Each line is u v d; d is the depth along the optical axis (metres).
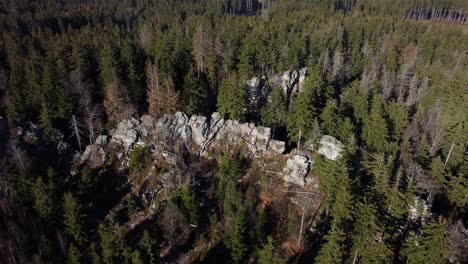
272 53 95.81
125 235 60.66
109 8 170.00
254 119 82.19
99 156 73.44
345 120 70.00
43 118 73.62
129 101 78.94
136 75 81.75
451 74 102.06
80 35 106.06
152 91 76.38
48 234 59.00
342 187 53.53
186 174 69.62
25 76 81.94
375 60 106.38
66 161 73.38
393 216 51.72
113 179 70.81
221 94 76.50
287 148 76.12
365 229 49.47
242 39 104.56
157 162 72.00
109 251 52.53
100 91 83.25
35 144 73.19
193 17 142.88
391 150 66.12
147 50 97.50
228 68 90.31
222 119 76.44
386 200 52.16
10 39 100.25
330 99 75.06
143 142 74.31
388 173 54.28
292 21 133.75
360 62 106.25
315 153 69.75
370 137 69.00
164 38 94.94
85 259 55.91
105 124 78.88
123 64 85.31
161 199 67.06
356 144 67.38
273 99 76.81
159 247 58.59
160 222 62.31
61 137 75.56
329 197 58.97
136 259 50.50
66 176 71.00
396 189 51.12
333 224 49.19
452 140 71.69
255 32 105.38
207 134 75.62
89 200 67.25
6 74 87.44
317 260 51.41
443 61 116.25
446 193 61.81
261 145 74.31
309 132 71.88
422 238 49.16
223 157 71.19
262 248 56.19
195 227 62.38
